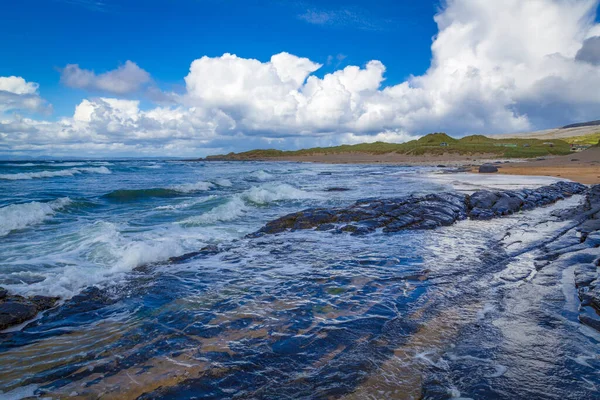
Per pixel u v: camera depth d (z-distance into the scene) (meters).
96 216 12.93
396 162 79.81
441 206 13.54
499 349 4.03
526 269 6.98
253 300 5.71
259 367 3.79
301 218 11.99
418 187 23.98
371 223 11.44
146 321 5.00
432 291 5.96
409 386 3.40
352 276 6.83
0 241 9.16
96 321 5.04
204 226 11.53
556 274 6.49
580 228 10.31
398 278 6.66
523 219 12.59
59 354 4.18
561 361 3.76
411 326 4.66
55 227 10.91
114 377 3.69
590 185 23.86
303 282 6.55
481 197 15.35
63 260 7.74
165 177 33.97
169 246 8.53
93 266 7.41
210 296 5.91
